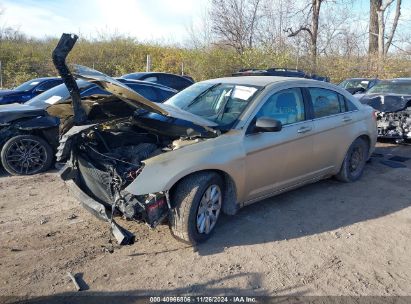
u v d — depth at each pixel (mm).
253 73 8234
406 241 4352
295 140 4867
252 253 3984
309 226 4637
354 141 6035
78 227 4445
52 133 6547
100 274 3555
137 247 4035
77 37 3971
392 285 3525
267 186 4719
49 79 11078
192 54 21531
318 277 3613
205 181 3949
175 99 5398
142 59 25250
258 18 23250
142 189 3645
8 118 6266
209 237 4227
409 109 8492
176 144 4062
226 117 4555
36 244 4039
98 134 4398
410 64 22641
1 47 24641
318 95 5402
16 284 3369
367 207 5250
